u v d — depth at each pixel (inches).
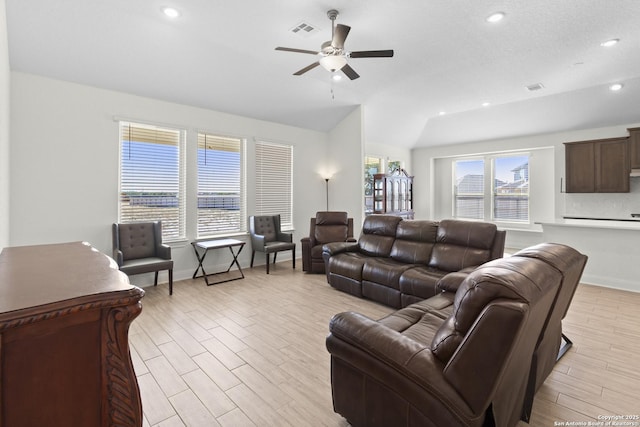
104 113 152.6
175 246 178.7
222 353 96.3
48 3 112.6
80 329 25.3
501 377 44.4
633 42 142.4
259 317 124.8
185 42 140.6
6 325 21.6
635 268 156.1
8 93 121.2
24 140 132.6
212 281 176.9
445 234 138.6
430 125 297.4
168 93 168.2
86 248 56.3
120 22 124.9
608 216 240.1
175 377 83.7
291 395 76.2
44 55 129.2
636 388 78.1
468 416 44.8
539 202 275.7
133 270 140.8
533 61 163.3
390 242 159.2
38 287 28.1
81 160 146.6
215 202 197.0
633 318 122.3
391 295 133.1
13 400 22.6
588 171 236.7
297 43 144.2
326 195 261.3
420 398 48.8
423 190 342.6
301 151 243.8
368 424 57.9
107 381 26.4
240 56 156.3
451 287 100.3
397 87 202.5
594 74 181.6
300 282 175.8
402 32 132.8
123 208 160.7
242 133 208.2
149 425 66.3
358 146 235.5
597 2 112.7
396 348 53.7
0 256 46.3
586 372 85.4
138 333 110.2
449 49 148.8
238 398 75.0
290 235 211.9
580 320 120.6
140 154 166.2
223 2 112.8
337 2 112.2
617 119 227.6
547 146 265.1
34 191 135.3
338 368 63.1
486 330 43.3
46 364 23.9
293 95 202.1
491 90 209.2
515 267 50.2
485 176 308.5
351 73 133.9
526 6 114.8
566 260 63.5
